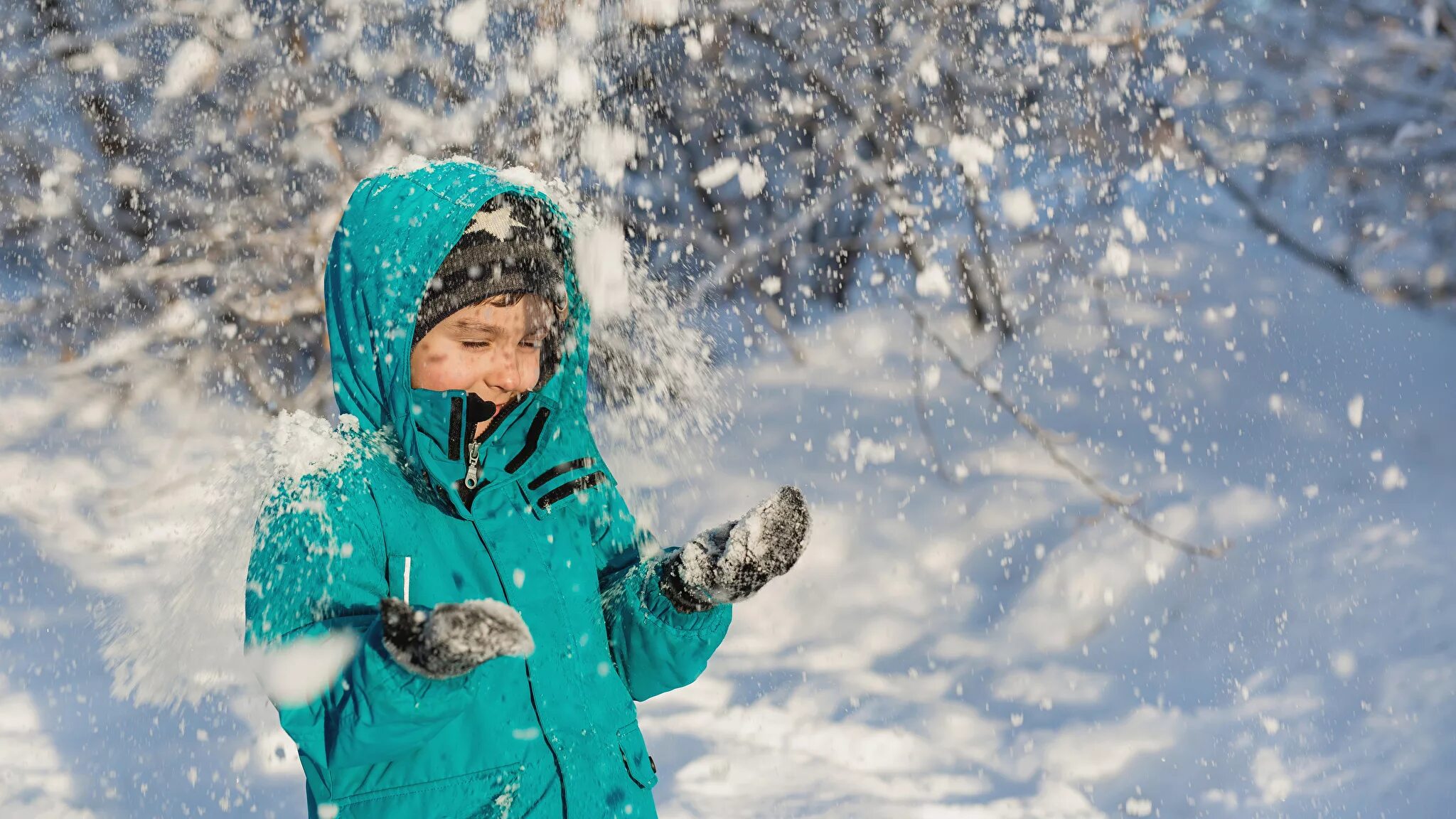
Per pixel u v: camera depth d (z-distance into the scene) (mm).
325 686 1823
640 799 2182
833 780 4555
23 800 4238
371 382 2127
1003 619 5934
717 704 5254
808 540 2115
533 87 6715
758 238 8344
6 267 9797
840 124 8844
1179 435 7609
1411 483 6703
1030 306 9297
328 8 7180
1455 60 9094
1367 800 4246
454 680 1749
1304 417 7648
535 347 2232
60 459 8047
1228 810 4289
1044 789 4457
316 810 1975
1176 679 5258
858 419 8156
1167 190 10164
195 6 7402
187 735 4719
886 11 8266
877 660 5691
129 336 8195
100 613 6000
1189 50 9477
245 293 7941
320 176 7863
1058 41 6824
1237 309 9133
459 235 2076
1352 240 9680
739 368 8984
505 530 2135
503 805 1990
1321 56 9578
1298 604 5598
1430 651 5074
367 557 1966
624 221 7789
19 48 8234
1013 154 9281
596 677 2166
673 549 2402
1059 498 6898
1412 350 8430
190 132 8125
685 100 8758
